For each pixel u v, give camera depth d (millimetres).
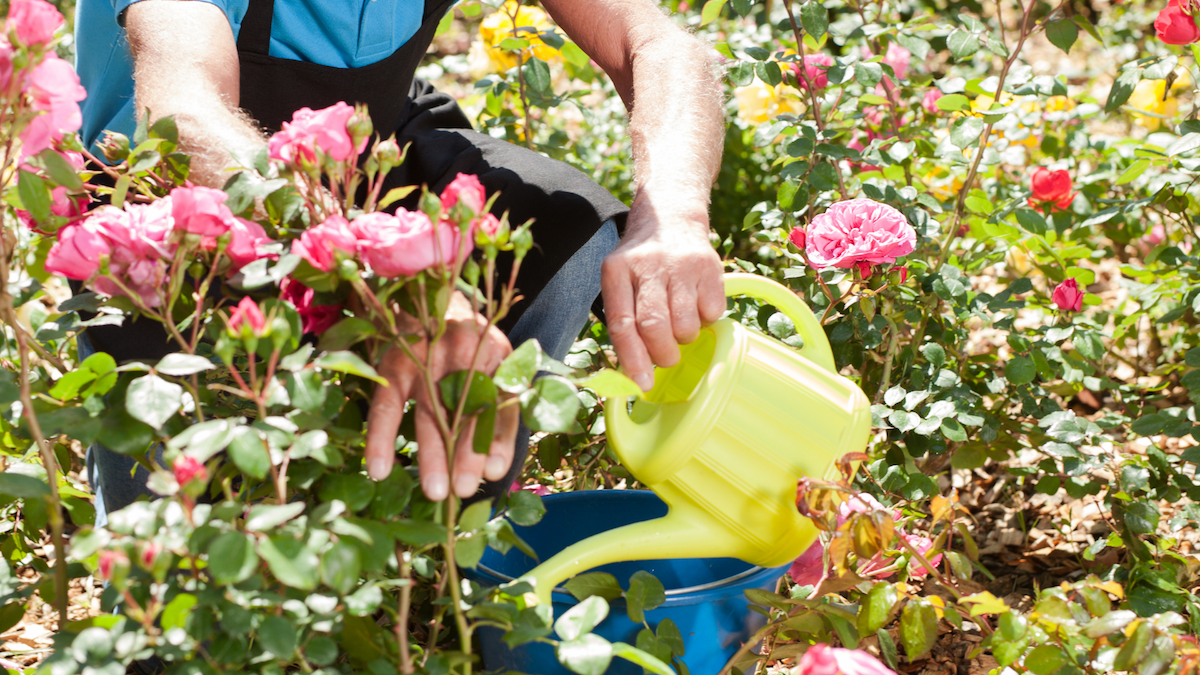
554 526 1534
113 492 1477
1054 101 2918
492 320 882
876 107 2711
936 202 2137
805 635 1282
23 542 1465
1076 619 1142
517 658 1218
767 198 3424
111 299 961
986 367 2135
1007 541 2014
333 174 923
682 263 1124
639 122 1407
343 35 1532
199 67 1191
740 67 2078
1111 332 2402
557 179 1493
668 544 1148
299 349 947
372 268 870
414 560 1020
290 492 1100
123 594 804
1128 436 2115
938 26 2162
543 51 2777
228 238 908
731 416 1138
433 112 1848
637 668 1176
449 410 931
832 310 1983
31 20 855
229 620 845
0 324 1146
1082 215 2617
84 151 1037
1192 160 1941
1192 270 2129
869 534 1149
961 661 1667
